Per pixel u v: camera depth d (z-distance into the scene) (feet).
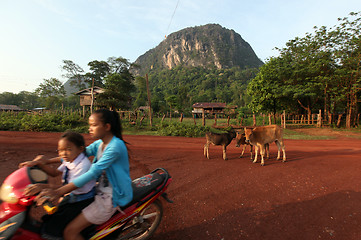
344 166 20.29
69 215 6.07
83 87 208.54
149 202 7.37
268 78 81.92
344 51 74.08
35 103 305.94
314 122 80.64
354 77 70.64
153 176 8.09
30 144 27.30
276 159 23.12
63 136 6.21
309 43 79.30
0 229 5.28
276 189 14.23
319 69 75.20
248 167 19.66
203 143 34.71
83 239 6.08
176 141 36.09
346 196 13.17
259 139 20.71
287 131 63.98
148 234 8.37
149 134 48.06
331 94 76.54
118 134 6.58
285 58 83.30
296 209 11.42
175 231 9.20
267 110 88.12
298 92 73.41
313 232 9.27
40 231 5.90
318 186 14.85
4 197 5.54
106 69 202.08
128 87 187.42
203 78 628.28
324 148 31.35
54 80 207.72
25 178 5.71
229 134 22.52
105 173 6.40
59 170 6.78
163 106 190.29
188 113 208.23
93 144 7.25
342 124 80.79
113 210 6.24
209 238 8.73
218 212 10.94
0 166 17.24
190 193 13.35
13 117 57.93
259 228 9.54
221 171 18.16
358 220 10.32
